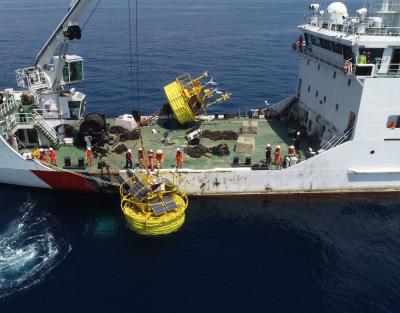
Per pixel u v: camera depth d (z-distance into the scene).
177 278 24.53
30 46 101.75
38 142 35.38
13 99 37.56
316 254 26.81
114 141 36.22
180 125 40.38
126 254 26.36
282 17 199.75
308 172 31.45
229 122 41.72
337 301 23.20
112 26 155.00
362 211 31.28
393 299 23.38
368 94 29.14
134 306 22.55
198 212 30.64
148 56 93.62
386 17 32.28
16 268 24.97
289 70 79.56
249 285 24.19
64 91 35.91
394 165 31.75
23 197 32.12
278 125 41.00
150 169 30.97
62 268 25.05
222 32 139.25
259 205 31.72
